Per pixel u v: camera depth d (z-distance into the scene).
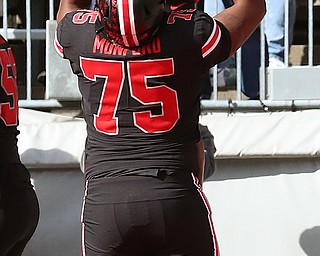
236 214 16.94
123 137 10.73
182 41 10.58
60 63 17.48
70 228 17.05
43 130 16.95
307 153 16.58
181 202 10.57
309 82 17.50
